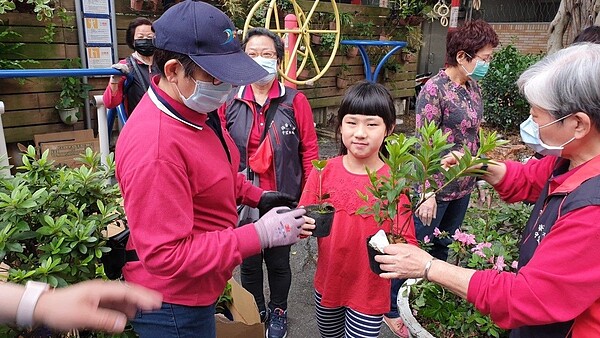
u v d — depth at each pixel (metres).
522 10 10.52
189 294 1.42
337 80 7.17
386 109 1.81
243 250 1.34
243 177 1.82
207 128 1.43
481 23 2.38
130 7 4.97
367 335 1.89
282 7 5.70
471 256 2.04
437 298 1.99
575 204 1.12
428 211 2.33
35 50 4.36
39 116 4.54
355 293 1.88
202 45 1.25
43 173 1.76
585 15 5.61
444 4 6.51
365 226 1.82
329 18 6.55
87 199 1.69
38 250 1.51
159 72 1.31
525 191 1.63
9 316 0.79
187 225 1.28
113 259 1.56
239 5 5.47
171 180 1.25
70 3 4.51
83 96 4.68
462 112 2.41
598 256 1.07
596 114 1.12
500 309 1.19
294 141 2.42
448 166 1.72
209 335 1.54
